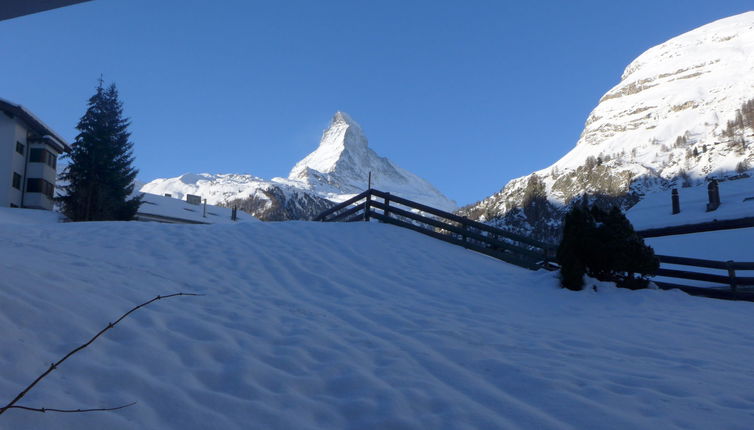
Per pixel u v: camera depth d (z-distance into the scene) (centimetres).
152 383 428
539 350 609
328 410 432
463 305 889
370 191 1553
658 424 416
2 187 3728
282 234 1311
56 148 4153
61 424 354
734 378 531
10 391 374
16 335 451
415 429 405
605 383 503
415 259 1233
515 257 1370
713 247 1520
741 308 957
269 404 429
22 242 995
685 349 651
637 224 2080
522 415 431
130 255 988
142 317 562
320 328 632
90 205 3959
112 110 4706
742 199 1941
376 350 570
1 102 3734
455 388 486
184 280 809
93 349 467
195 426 384
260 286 880
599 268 1056
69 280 632
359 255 1200
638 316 855
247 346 543
